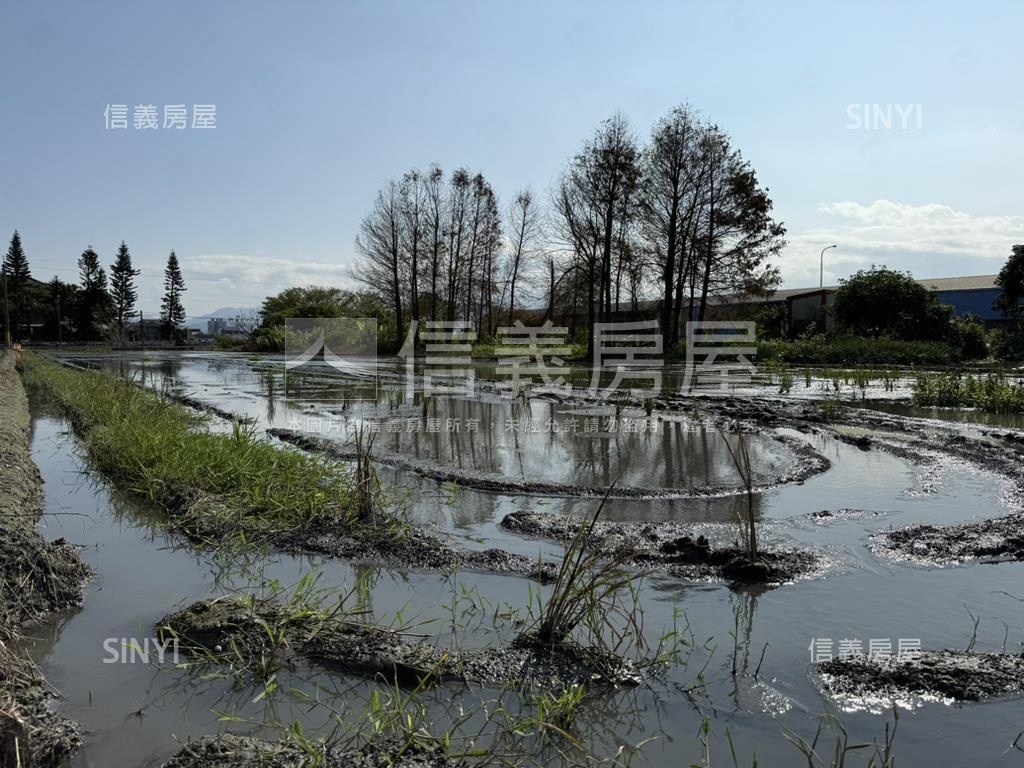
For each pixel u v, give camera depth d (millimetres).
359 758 3105
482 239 46062
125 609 4812
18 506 6543
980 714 3516
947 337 33906
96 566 5617
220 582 5297
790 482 8273
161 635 4352
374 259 46938
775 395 18125
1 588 4629
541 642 4180
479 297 48188
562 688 3764
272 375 27078
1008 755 3184
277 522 6465
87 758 3176
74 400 15562
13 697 3479
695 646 4215
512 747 3271
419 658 3996
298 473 7805
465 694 3740
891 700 3646
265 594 5023
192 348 68000
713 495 7660
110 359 42094
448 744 3186
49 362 33750
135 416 11359
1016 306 33906
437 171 45344
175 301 80875
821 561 5496
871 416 13797
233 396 18578
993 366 28500
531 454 10023
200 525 6438
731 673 3906
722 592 5008
